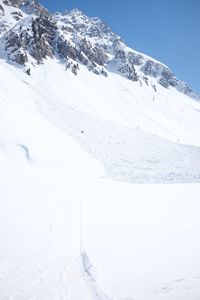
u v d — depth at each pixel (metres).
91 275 10.36
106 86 107.31
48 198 20.12
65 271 10.98
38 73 86.06
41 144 31.28
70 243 13.59
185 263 11.08
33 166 26.84
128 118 81.50
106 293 9.05
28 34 100.94
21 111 38.28
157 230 15.57
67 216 17.27
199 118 118.62
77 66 106.88
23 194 19.66
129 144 55.75
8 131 29.89
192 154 61.88
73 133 47.84
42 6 149.62
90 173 32.56
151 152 55.50
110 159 43.97
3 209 16.70
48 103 59.06
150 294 8.77
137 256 11.85
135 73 140.62
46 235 14.40
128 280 9.80
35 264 11.55
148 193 28.00
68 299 9.02
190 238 14.19
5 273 10.82
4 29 115.50
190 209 21.91
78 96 79.81
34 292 9.48
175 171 47.38
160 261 11.29
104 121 66.06
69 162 31.75
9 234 14.07
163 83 188.50
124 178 37.47
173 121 100.94
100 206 20.44
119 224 16.59
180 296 8.53
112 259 11.61
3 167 23.69
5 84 50.66
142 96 118.00
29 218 16.17
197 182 42.62
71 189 24.09
